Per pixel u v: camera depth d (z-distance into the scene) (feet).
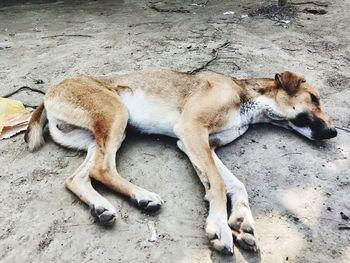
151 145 2.76
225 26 5.18
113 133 2.46
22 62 4.17
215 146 2.67
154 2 6.49
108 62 4.09
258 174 2.49
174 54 4.27
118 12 6.00
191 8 6.08
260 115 2.92
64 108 2.58
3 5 6.44
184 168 2.53
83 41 4.76
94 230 2.07
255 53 4.27
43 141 2.76
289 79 2.83
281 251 1.95
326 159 2.63
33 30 5.25
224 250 1.91
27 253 1.96
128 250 1.95
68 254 1.94
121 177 2.33
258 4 6.14
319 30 4.98
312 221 2.13
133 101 2.76
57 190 2.36
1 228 2.10
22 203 2.27
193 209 2.20
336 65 3.98
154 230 2.06
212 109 2.54
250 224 2.00
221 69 3.88
